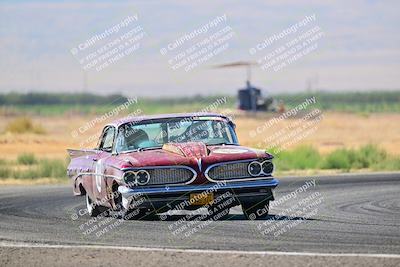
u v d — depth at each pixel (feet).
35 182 297.53
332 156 333.83
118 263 119.34
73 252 128.57
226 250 128.26
